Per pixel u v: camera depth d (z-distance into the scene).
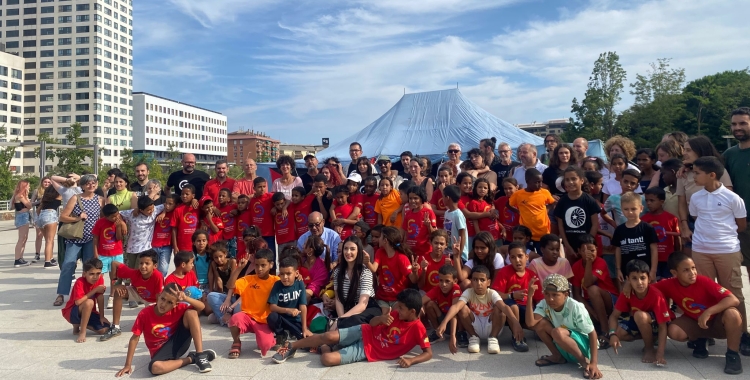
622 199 5.03
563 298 4.05
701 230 4.53
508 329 5.38
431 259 5.29
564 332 4.00
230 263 5.93
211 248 5.91
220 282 5.99
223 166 7.42
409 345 4.41
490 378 3.91
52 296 7.15
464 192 6.54
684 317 4.30
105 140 87.38
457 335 4.92
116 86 90.25
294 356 4.60
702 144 4.91
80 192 7.36
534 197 5.95
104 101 87.06
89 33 85.25
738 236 4.65
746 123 4.56
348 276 5.22
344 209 6.86
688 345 4.56
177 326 4.32
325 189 7.09
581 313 4.00
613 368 4.07
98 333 5.36
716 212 4.44
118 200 7.18
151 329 4.21
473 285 4.71
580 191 5.47
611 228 5.92
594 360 3.94
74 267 6.75
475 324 4.75
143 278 5.41
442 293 5.01
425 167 8.04
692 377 3.84
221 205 7.11
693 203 4.64
